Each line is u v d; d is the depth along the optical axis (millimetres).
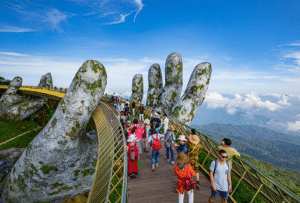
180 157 4078
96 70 13086
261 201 6285
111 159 6121
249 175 5961
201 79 20938
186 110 20391
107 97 32156
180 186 4125
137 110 22812
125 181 3539
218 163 4199
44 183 11570
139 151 6445
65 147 12039
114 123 10547
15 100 39719
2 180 14742
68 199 12586
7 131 30969
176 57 25797
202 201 5012
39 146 11633
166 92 25859
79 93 12539
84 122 12867
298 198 3330
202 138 8664
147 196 5156
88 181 13094
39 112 41094
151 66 30984
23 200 11758
